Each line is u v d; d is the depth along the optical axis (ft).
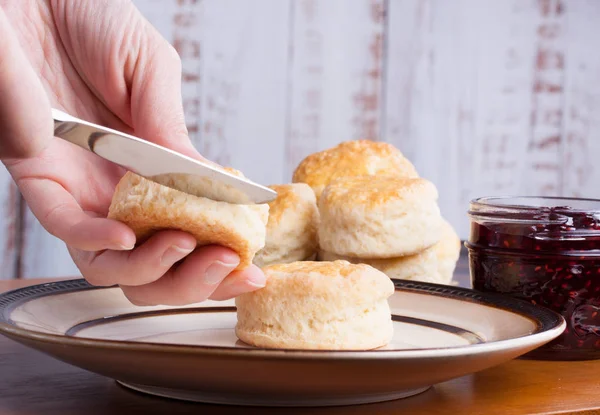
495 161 3.76
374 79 3.51
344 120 3.48
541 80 3.79
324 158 2.23
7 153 1.38
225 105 3.27
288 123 3.38
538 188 3.83
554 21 3.77
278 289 1.65
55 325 1.69
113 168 1.85
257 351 1.41
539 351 1.73
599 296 1.73
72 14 1.91
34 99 1.35
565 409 1.54
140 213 1.49
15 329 1.50
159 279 1.60
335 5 3.39
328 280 1.64
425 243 1.97
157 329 1.73
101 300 1.78
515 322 1.67
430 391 1.59
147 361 1.43
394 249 1.95
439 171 3.68
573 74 3.83
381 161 2.20
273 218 2.03
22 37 1.91
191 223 1.49
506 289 1.78
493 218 1.80
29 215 2.94
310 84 3.40
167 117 1.84
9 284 2.14
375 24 3.47
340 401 1.52
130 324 1.74
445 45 3.61
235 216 1.51
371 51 3.48
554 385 1.62
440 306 1.79
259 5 3.26
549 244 1.74
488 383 1.62
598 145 3.89
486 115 3.72
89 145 1.41
